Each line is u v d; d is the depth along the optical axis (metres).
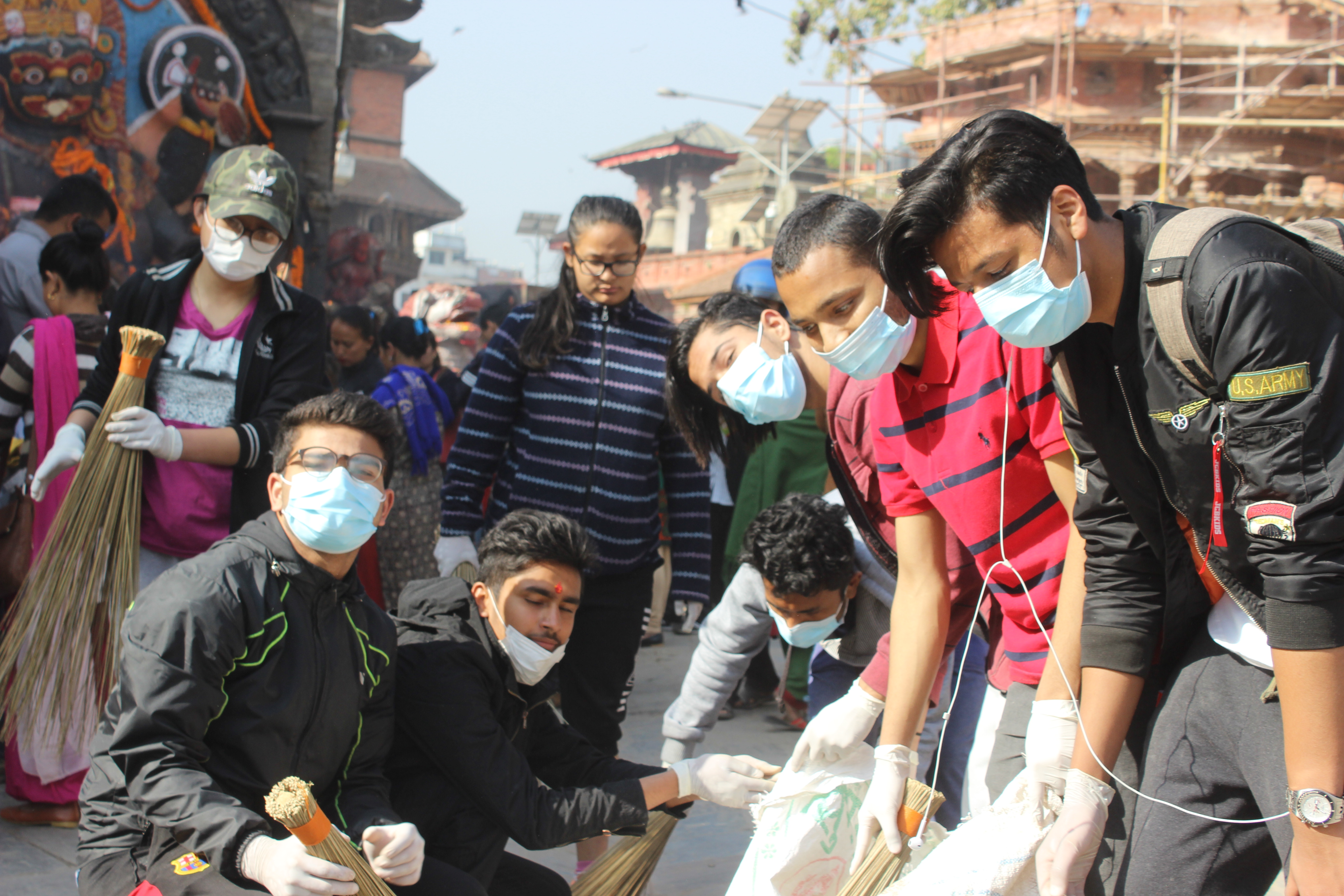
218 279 3.33
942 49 20.98
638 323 3.52
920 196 1.71
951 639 2.78
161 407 3.24
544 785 2.54
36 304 4.48
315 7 13.00
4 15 7.75
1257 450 1.61
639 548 3.42
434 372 6.20
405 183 34.38
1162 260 1.68
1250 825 1.99
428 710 2.34
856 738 2.46
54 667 2.80
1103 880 2.20
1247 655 1.91
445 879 2.19
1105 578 2.05
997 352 2.19
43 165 8.08
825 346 2.24
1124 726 2.03
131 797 1.96
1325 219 1.91
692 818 3.96
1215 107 19.55
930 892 1.96
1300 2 19.11
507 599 2.46
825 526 2.85
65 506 2.88
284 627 2.10
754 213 32.34
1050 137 1.70
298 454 2.18
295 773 2.14
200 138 9.62
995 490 2.27
